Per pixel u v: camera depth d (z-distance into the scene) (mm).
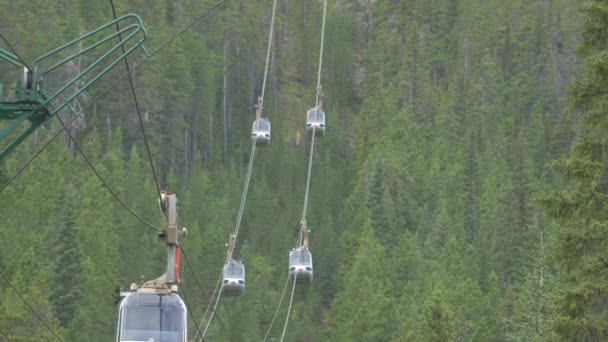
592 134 105438
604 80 101125
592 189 100812
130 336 93188
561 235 103438
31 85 70250
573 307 101688
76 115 84875
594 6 102750
